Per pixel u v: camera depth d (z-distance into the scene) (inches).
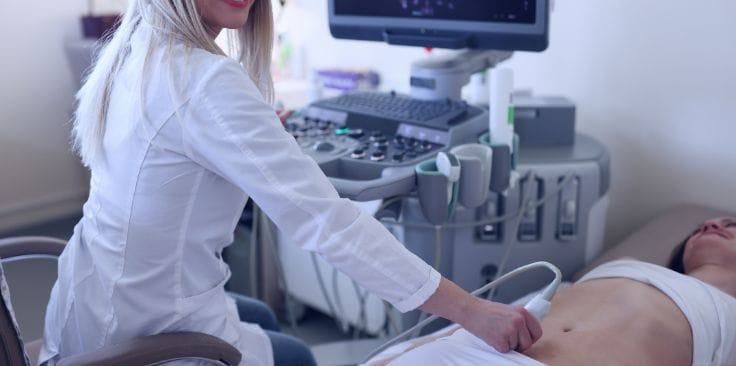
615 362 48.9
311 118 68.8
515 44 61.5
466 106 65.5
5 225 130.4
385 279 37.5
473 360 45.6
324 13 107.8
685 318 54.6
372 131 64.6
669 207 79.2
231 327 46.9
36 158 132.3
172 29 39.7
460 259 67.1
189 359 41.9
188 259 41.5
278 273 92.7
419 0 65.9
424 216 56.1
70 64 131.6
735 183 73.8
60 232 131.7
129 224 39.9
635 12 76.0
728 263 61.8
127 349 39.0
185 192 39.1
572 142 73.2
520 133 72.5
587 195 67.2
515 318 39.7
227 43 46.6
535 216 67.3
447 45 65.4
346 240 36.7
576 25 80.8
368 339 83.0
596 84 80.9
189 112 36.9
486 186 57.3
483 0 61.8
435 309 38.8
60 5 128.7
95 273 42.3
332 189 38.0
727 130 73.0
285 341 55.4
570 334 51.4
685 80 74.5
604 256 67.9
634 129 79.4
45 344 46.6
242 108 36.5
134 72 39.8
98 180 42.3
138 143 38.8
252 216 88.6
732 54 70.9
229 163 36.4
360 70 100.7
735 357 56.6
